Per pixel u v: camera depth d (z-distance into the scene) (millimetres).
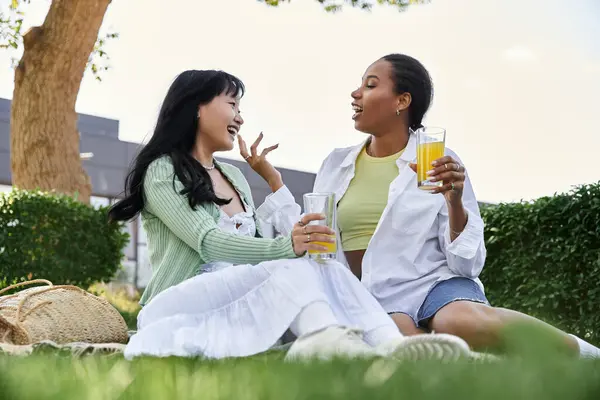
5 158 13727
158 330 2721
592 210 5938
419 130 3320
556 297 6121
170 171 3473
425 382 1605
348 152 4086
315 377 1698
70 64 10273
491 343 3188
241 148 4031
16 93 10344
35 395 1584
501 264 6492
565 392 1492
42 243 8188
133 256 13227
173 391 1573
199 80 3709
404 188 3721
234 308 2801
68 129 10398
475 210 3750
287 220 3980
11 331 3277
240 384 1614
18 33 11266
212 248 3242
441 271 3598
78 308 3496
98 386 1664
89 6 10062
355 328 2490
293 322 2715
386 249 3660
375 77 3883
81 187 10438
